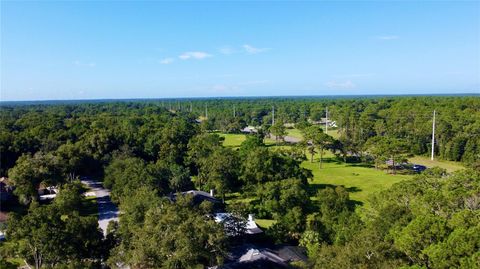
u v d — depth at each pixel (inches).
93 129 3971.5
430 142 4530.0
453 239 994.1
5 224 1565.0
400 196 1534.2
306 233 1700.3
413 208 1379.2
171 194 2513.5
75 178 3107.8
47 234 1327.5
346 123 5251.0
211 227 1342.3
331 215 1720.0
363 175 3521.2
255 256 1562.5
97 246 1466.5
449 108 5241.1
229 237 1631.4
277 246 1728.6
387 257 1091.3
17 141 3344.0
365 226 1417.3
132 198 1774.1
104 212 2409.0
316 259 1210.0
